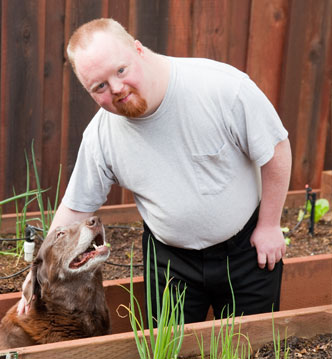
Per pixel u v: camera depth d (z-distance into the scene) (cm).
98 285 403
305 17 669
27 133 621
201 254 371
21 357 301
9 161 622
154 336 320
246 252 371
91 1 610
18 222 533
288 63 676
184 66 337
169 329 307
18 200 634
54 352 307
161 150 343
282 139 344
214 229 357
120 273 495
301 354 332
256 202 370
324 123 705
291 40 670
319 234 589
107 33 314
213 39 649
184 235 362
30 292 385
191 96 332
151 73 323
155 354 303
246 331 336
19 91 609
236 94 332
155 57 331
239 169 352
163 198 354
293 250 549
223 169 346
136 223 611
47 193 643
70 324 398
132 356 321
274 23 661
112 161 361
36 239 545
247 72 669
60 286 390
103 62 308
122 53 311
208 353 330
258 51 665
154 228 374
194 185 347
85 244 377
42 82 614
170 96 330
